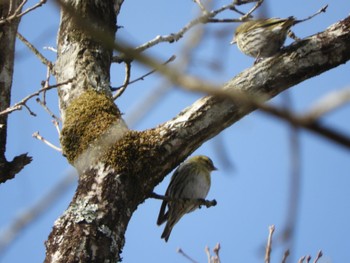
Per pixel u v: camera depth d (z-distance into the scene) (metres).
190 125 8.20
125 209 7.79
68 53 9.55
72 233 7.37
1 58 8.98
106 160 8.00
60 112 9.16
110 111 8.68
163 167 8.16
